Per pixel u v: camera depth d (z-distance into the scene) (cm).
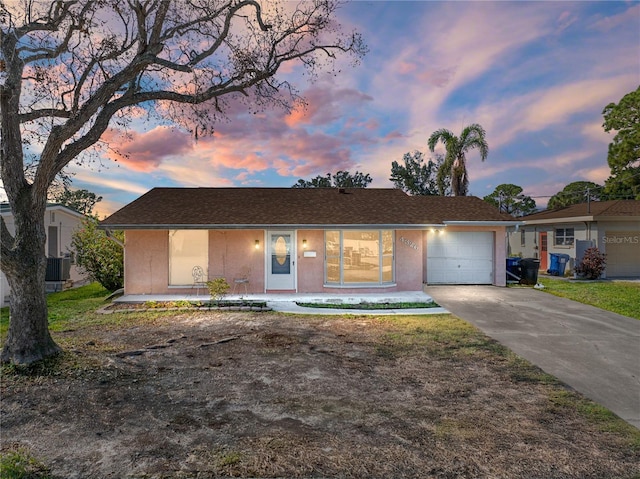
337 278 1300
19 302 596
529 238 2336
